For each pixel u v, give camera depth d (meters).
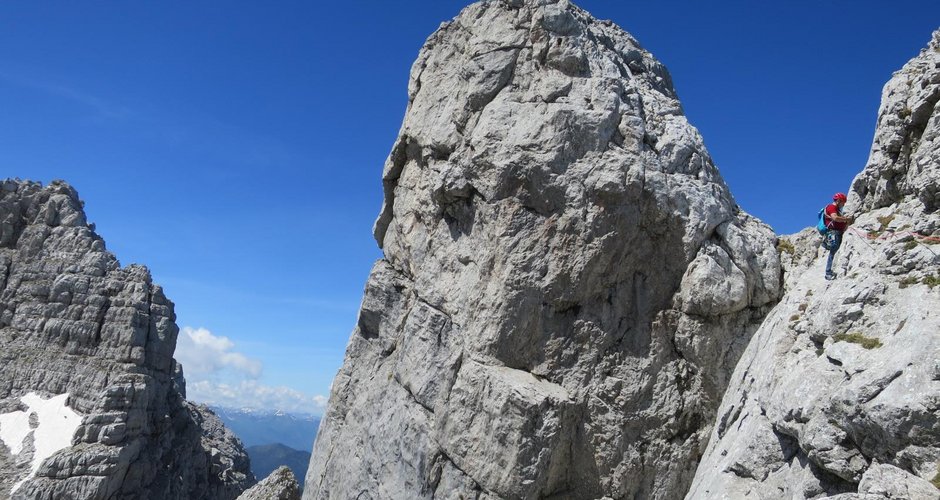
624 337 28.20
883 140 21.81
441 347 30.14
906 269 17.53
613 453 26.92
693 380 27.83
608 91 30.08
